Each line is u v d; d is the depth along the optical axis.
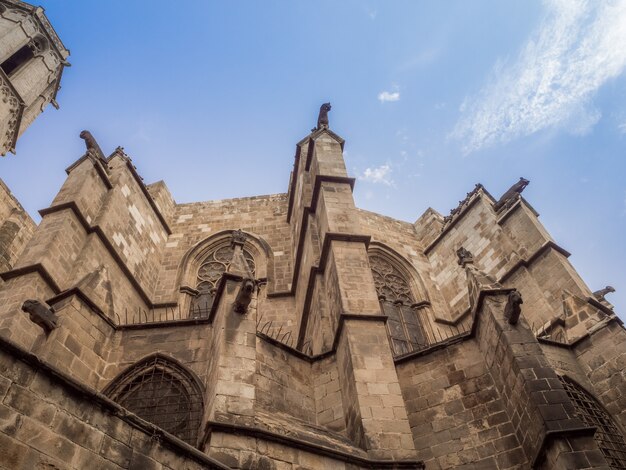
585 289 21.64
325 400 16.45
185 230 31.80
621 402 17.22
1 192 30.61
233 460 11.57
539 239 24.52
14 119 45.88
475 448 14.91
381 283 28.42
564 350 18.92
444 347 17.31
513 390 14.81
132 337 17.14
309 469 12.38
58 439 8.64
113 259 23.73
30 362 8.96
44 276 18.84
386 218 33.69
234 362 13.79
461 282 28.14
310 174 26.92
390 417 14.22
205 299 27.08
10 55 50.00
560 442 12.73
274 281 27.73
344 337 16.52
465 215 29.84
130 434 9.62
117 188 26.42
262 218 32.28
